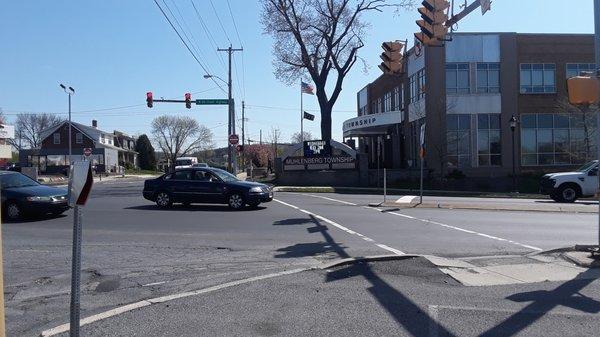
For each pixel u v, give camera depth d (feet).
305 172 127.75
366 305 23.32
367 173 126.62
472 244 40.16
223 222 53.01
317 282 27.63
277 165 130.00
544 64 130.72
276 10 137.08
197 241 41.83
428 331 19.89
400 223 52.29
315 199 82.48
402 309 22.72
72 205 14.73
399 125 154.20
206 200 65.77
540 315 21.76
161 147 387.75
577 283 27.17
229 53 141.49
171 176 67.36
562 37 131.13
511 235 44.68
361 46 135.95
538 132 130.00
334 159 127.34
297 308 22.88
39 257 35.29
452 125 129.18
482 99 128.77
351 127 155.53
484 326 20.43
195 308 22.86
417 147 138.92
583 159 126.62
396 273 29.76
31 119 368.68
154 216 58.18
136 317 21.61
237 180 67.05
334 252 37.01
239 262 33.86
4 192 54.85
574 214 61.41
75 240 14.79
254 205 66.59
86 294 26.27
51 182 156.97
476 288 26.40
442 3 47.06
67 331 19.99
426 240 42.01
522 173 128.06
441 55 127.85
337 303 23.65
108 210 64.44
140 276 29.91
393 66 55.88
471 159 128.77
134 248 38.81
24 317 22.58
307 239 42.65
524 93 130.00
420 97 135.74
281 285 26.96
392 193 101.50
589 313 22.02
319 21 135.74
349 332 19.80
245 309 22.74
